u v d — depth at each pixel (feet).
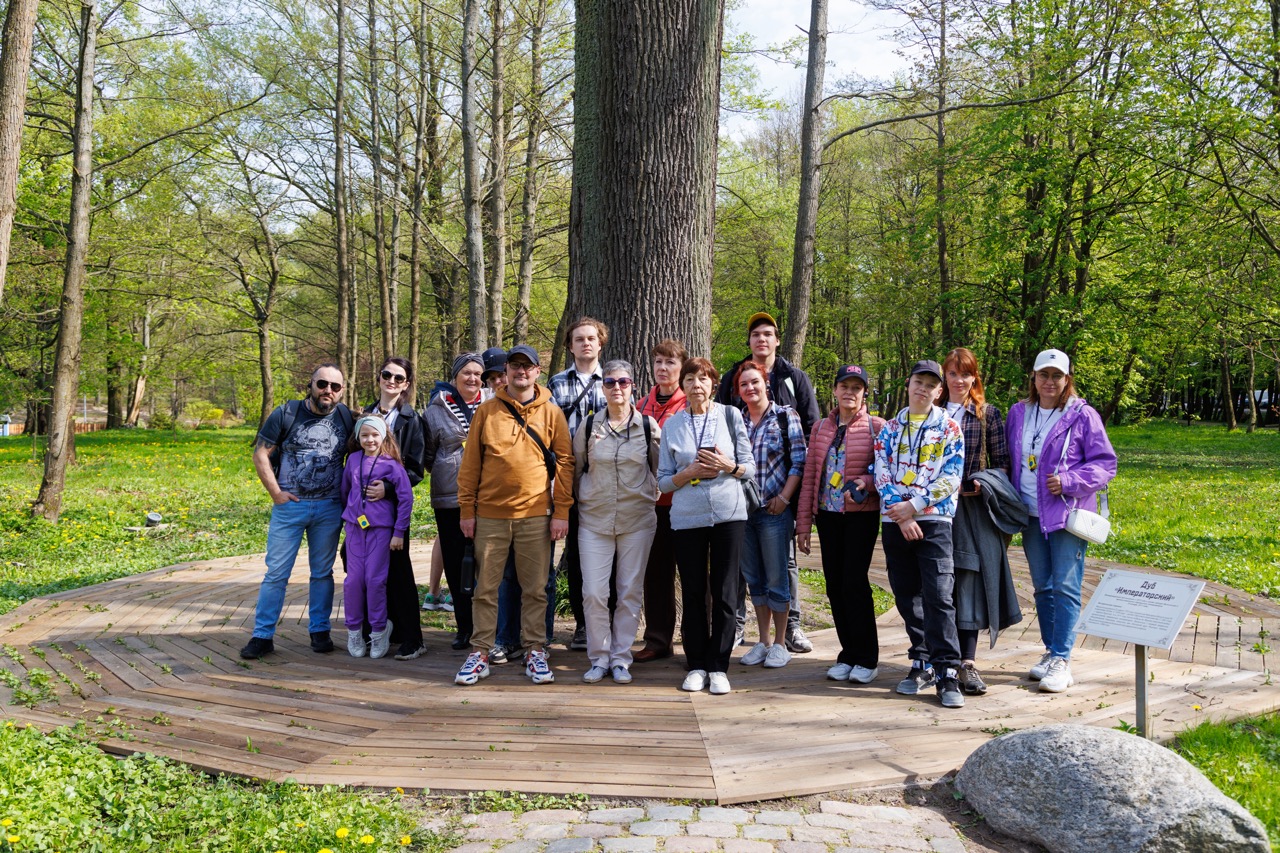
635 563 16.57
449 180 70.13
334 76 64.44
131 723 14.14
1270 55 52.70
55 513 39.17
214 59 62.90
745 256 86.07
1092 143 57.77
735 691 15.78
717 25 20.47
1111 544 33.47
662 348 17.58
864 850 9.84
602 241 20.42
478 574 16.65
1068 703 14.99
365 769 12.22
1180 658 18.07
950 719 14.16
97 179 64.28
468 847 9.98
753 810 11.03
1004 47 58.44
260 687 16.20
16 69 22.80
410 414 19.44
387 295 65.16
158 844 10.32
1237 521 37.83
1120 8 54.90
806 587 25.96
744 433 16.30
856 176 93.61
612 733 13.55
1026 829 10.45
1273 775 11.88
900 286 76.84
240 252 83.76
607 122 20.15
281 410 18.63
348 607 18.51
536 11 51.90
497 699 15.37
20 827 9.92
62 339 39.75
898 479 15.30
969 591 15.96
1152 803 9.92
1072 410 16.07
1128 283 62.54
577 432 16.90
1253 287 59.41
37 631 20.25
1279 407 129.59
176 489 51.96
